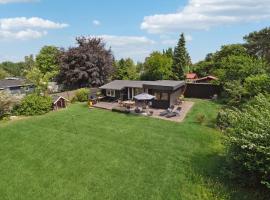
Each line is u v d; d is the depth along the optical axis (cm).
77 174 1988
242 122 1712
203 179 1820
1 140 2702
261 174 1550
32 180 1934
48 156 2308
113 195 1712
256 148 1464
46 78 4256
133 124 3094
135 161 2155
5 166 2161
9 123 3247
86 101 4588
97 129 2938
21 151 2431
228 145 1706
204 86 4984
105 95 4538
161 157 2209
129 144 2498
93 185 1836
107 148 2419
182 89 4869
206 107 4012
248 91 3516
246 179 1650
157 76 6431
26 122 3256
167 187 1767
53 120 3312
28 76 4219
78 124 3128
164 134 2741
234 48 7206
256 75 3728
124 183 1842
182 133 2758
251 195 1598
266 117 1630
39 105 3675
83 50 5525
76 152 2355
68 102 4494
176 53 7125
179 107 3734
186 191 1711
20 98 3766
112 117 3403
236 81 3916
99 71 5612
